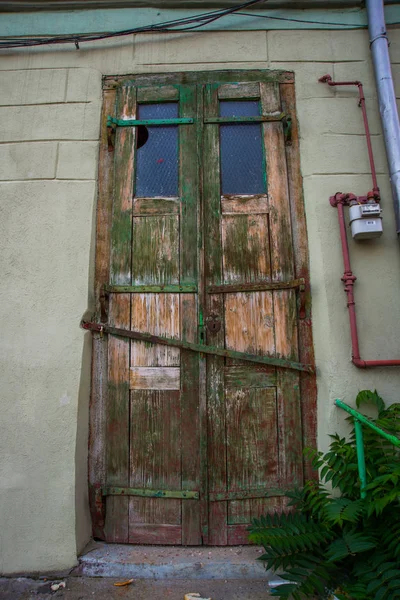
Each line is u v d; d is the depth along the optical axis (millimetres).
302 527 2025
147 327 2471
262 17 2768
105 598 1965
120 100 2705
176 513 2338
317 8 2779
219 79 2717
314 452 2174
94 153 2627
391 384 2314
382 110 2586
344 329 2367
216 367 2420
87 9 2818
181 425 2391
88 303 2439
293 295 2465
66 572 2133
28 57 2768
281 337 2434
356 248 2457
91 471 2404
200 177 2596
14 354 2365
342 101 2658
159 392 2422
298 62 2729
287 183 2592
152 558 2182
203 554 2219
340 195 2463
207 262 2514
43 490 2234
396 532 1828
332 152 2578
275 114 2662
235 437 2371
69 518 2201
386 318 2385
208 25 2773
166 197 2605
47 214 2529
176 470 2359
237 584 2037
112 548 2287
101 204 2633
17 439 2285
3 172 2584
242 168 2650
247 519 2326
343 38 2756
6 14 2822
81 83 2725
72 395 2322
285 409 2389
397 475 1804
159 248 2547
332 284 2416
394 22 2787
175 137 2703
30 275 2453
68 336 2389
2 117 2666
